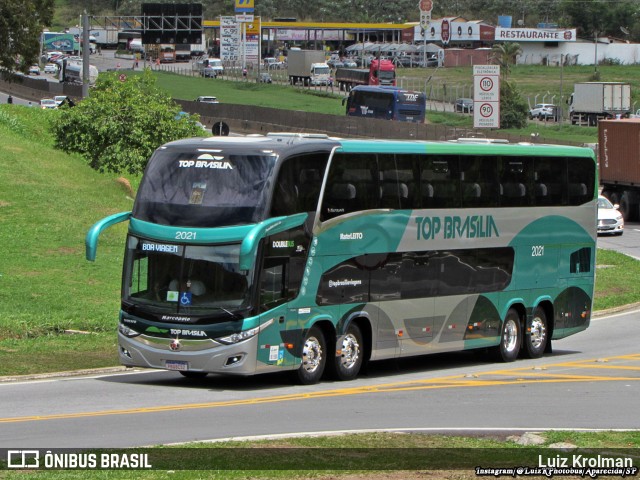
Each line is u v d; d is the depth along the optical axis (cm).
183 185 3362
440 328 3975
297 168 3397
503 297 4275
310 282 3438
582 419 2839
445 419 2784
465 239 4062
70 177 7856
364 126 14712
